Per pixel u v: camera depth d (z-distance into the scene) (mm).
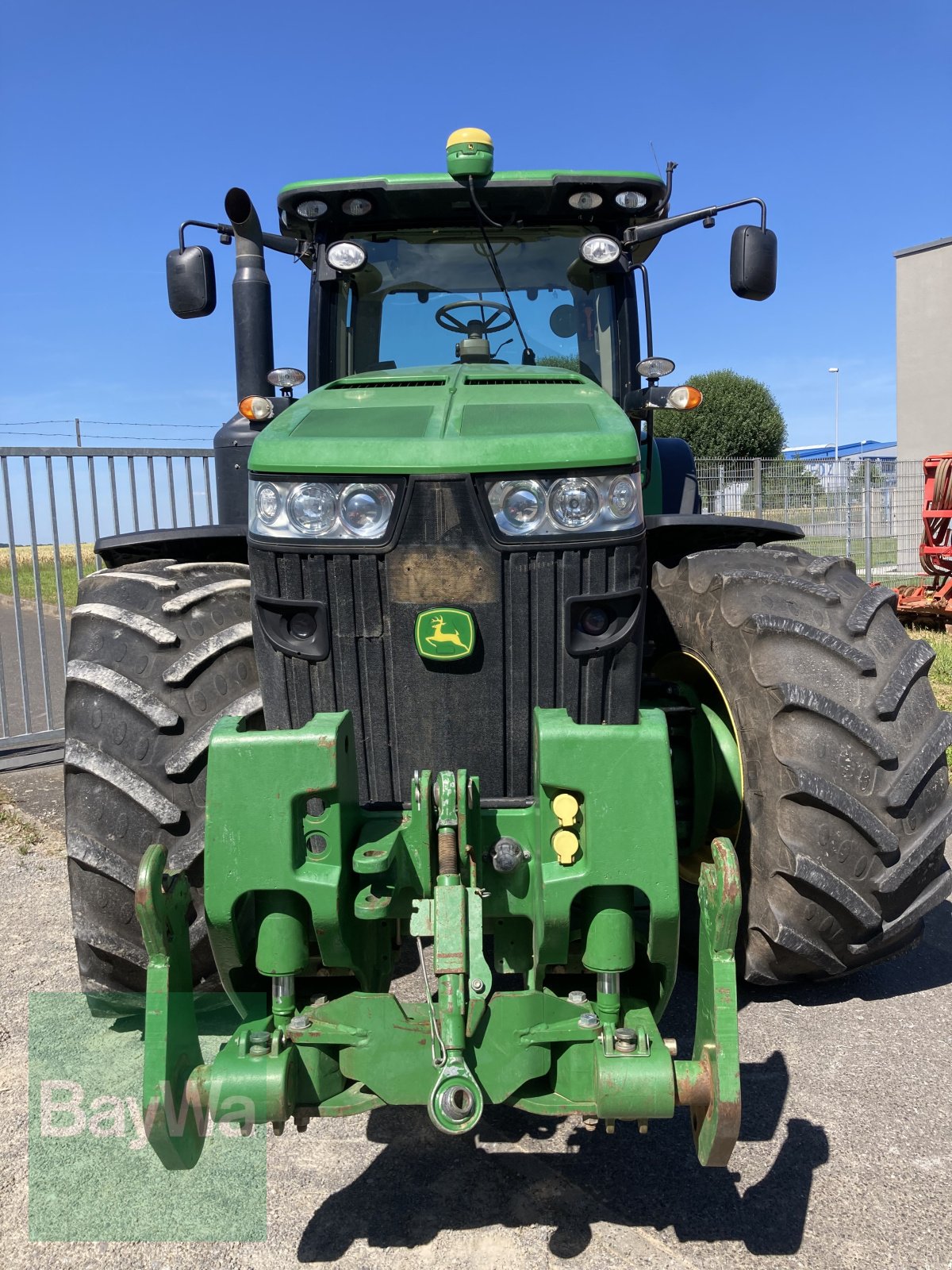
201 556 3348
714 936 1885
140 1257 2055
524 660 2307
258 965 2020
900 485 15766
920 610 9961
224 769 1944
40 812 5082
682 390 3352
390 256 3658
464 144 3318
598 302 3678
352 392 2746
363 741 2373
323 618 2320
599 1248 2062
